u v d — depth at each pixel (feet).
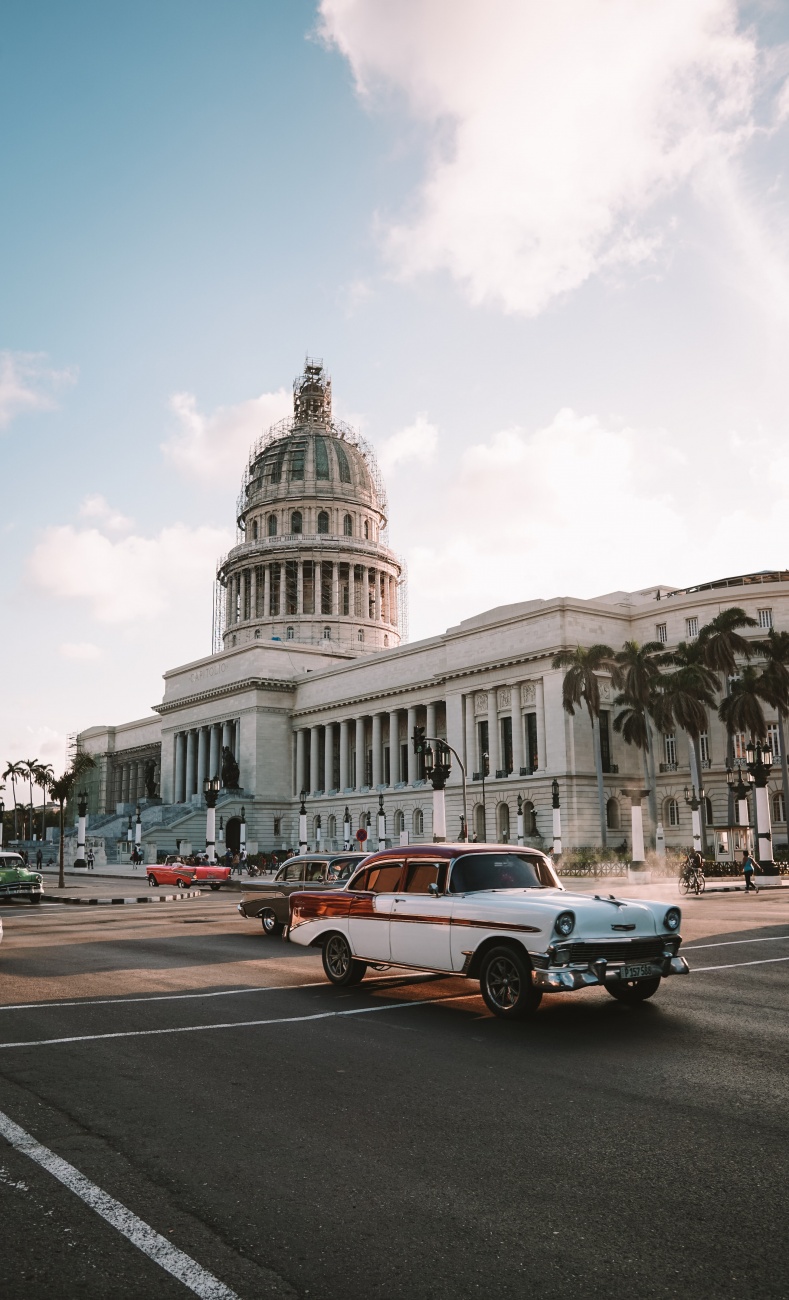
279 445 483.92
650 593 315.78
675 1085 30.83
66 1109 28.55
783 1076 31.86
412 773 321.73
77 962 63.00
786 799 218.18
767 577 287.28
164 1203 21.40
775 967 57.16
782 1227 19.98
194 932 85.25
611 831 263.29
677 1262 18.45
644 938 42.86
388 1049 36.37
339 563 452.76
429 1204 21.22
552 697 265.54
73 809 547.08
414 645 324.19
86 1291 17.53
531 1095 29.84
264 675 383.45
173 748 433.07
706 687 221.05
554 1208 20.99
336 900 52.08
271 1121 27.27
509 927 42.19
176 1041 37.91
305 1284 17.70
